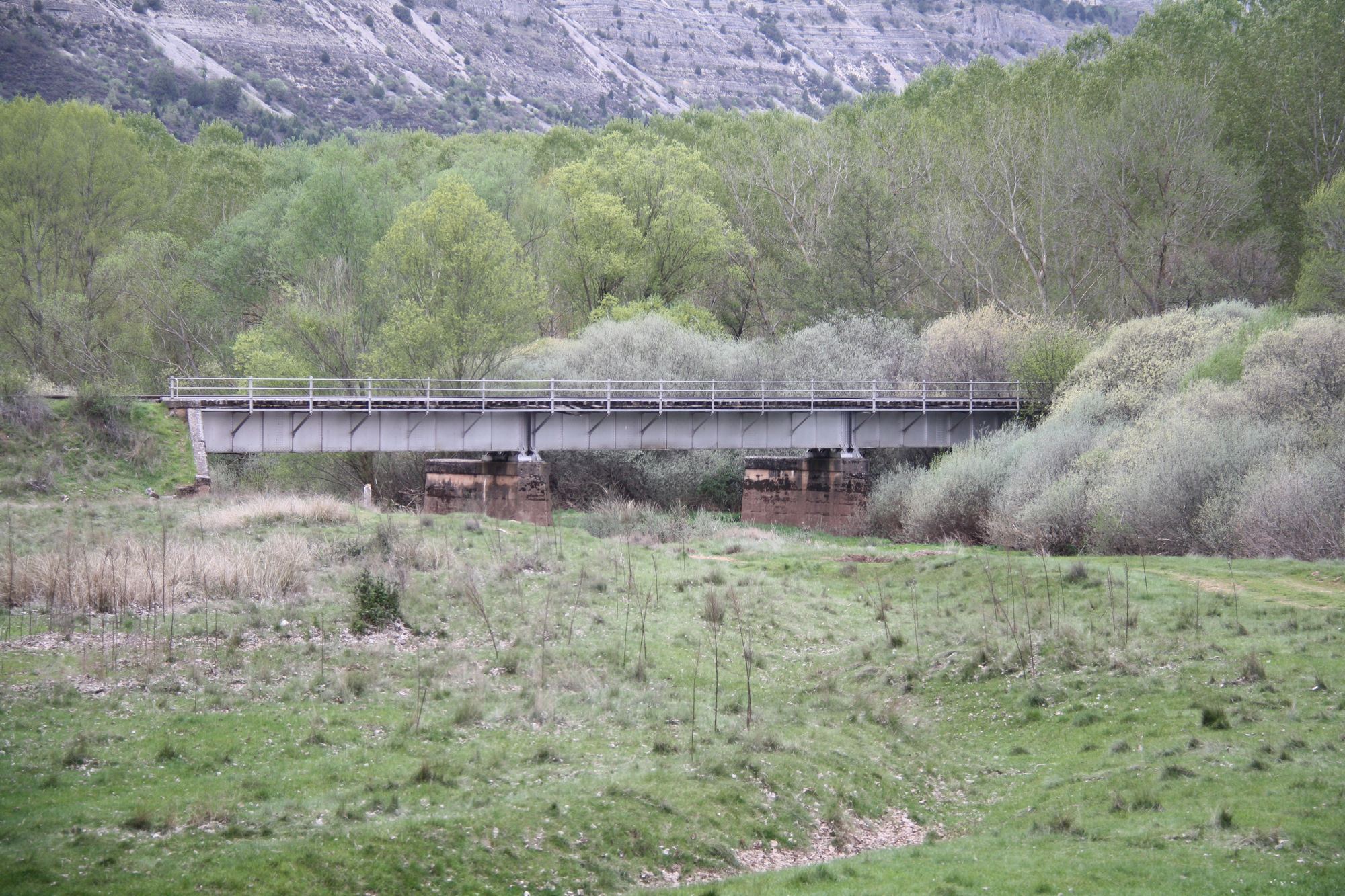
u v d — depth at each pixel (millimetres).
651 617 26672
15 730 16266
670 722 19375
